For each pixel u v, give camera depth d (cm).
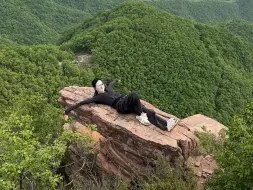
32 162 633
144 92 4925
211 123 1202
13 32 10575
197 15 16388
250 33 8425
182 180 814
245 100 5300
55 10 13525
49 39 10756
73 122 1010
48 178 666
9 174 642
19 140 646
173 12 15300
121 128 875
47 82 3953
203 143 991
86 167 941
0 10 11081
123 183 800
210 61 5756
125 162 891
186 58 5559
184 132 916
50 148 682
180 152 843
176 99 4953
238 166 698
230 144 766
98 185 805
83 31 7044
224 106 5047
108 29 5916
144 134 855
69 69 4459
